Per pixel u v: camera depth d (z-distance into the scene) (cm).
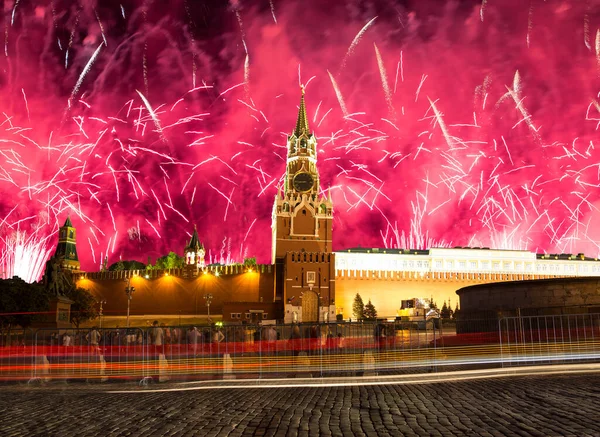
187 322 11356
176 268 11881
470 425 936
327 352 2286
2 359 2205
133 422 1037
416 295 12900
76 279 12369
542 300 2975
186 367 2195
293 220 11650
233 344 2266
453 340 2434
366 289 12656
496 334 2189
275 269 11319
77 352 2192
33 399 1473
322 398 1391
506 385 1511
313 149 12388
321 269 10694
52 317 4031
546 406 1101
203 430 945
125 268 17938
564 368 1903
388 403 1256
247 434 905
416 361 2219
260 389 1673
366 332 2298
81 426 1002
